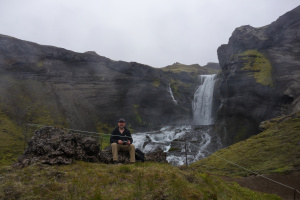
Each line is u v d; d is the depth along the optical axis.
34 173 5.32
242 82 41.34
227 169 19.30
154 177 5.65
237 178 16.42
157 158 9.12
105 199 4.47
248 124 40.97
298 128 23.52
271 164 17.78
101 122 52.34
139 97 60.91
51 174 5.33
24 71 45.66
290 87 34.59
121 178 5.64
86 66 55.50
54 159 6.30
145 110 61.06
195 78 76.25
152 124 59.59
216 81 58.78
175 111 65.06
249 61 43.12
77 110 48.00
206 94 63.66
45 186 4.71
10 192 4.36
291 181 14.37
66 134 7.53
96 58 57.09
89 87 53.94
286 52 40.84
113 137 8.02
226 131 43.84
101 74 57.03
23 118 37.47
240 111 41.94
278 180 14.80
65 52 52.62
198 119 64.75
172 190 5.09
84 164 6.59
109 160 7.82
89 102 52.88
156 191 4.95
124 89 59.12
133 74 60.97
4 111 36.19
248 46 50.00
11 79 43.09
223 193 6.74
